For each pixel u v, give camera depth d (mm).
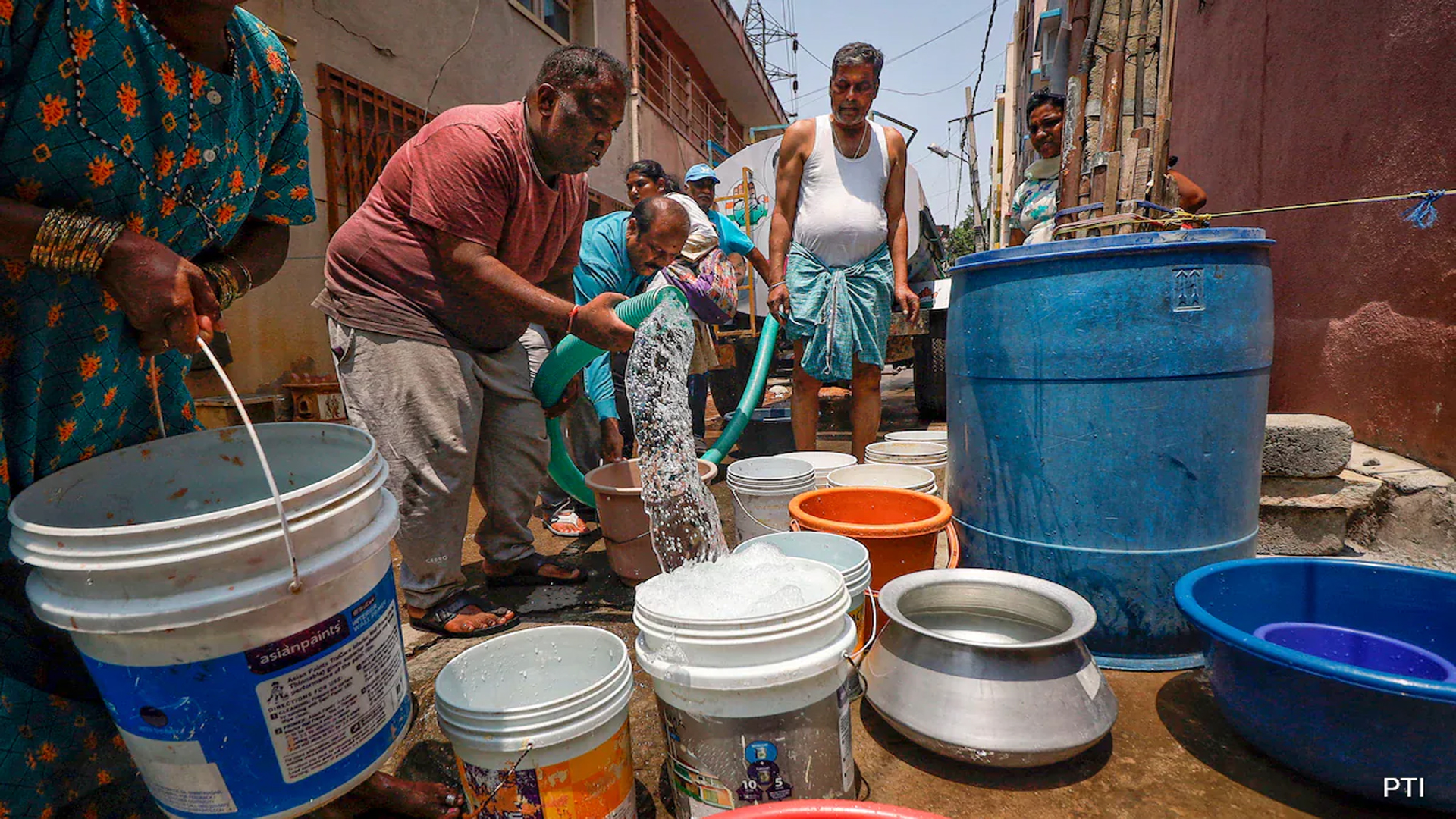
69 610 848
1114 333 1701
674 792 1307
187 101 1081
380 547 1003
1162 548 1757
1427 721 1135
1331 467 2318
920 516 2143
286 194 1408
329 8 4426
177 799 952
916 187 5094
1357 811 1274
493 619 2062
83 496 1053
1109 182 2092
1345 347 2625
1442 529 2166
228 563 861
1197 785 1359
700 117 13062
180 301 975
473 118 1799
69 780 1074
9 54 892
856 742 1549
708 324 3980
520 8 6531
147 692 895
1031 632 1697
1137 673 1798
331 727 975
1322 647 1655
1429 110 2178
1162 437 1719
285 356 4258
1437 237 2168
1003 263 1839
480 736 1150
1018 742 1312
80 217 940
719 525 2104
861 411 3312
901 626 1545
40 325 1043
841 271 3059
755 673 1149
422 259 1871
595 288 2793
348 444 1170
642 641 1319
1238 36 3441
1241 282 1717
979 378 1952
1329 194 2695
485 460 2234
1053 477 1815
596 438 3082
